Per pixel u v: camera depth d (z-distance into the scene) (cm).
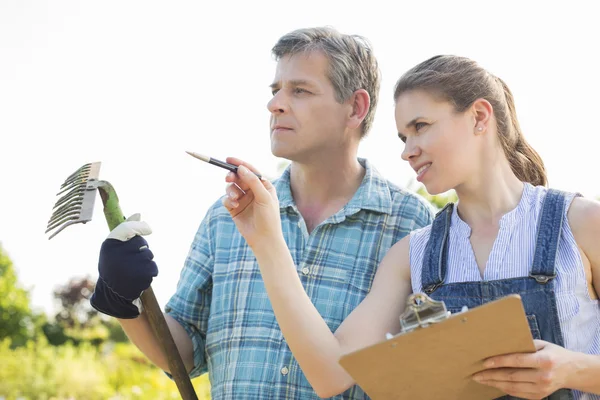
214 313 305
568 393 224
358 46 316
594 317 232
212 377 302
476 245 250
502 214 250
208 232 322
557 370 208
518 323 191
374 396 216
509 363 204
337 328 276
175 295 315
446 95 249
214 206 328
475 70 258
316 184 315
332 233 304
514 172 262
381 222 303
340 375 250
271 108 304
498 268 240
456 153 248
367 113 316
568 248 234
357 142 320
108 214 261
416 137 253
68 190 263
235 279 304
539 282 231
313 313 254
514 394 213
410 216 304
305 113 303
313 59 306
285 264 254
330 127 307
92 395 1193
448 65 256
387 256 273
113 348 1478
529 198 248
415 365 204
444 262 251
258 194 249
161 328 273
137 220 263
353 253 299
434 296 247
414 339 193
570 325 228
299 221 307
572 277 231
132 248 256
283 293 252
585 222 236
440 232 258
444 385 215
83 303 1823
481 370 210
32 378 1234
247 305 298
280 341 288
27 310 1811
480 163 253
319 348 250
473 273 244
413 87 253
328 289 294
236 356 293
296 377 283
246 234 254
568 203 242
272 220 252
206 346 306
